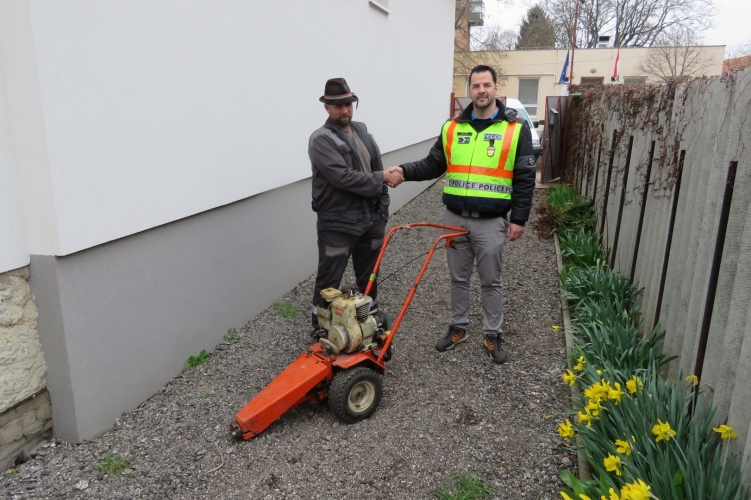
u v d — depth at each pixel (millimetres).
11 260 2783
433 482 2828
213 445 3158
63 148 2824
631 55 26078
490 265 3928
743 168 2525
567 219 6766
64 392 3059
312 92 5574
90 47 2957
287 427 3320
